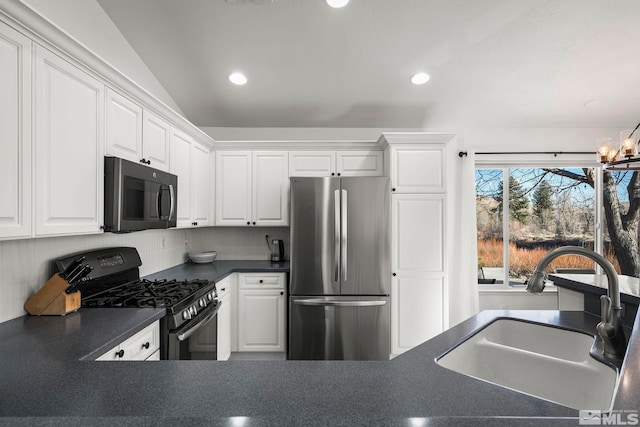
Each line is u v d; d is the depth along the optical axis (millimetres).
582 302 1445
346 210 2746
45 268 1625
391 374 836
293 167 3225
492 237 3658
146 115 2021
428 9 2072
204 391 769
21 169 1171
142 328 1423
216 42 2336
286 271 2896
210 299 2150
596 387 981
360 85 2838
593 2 2004
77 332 1295
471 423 575
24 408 736
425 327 2852
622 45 2328
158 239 2771
